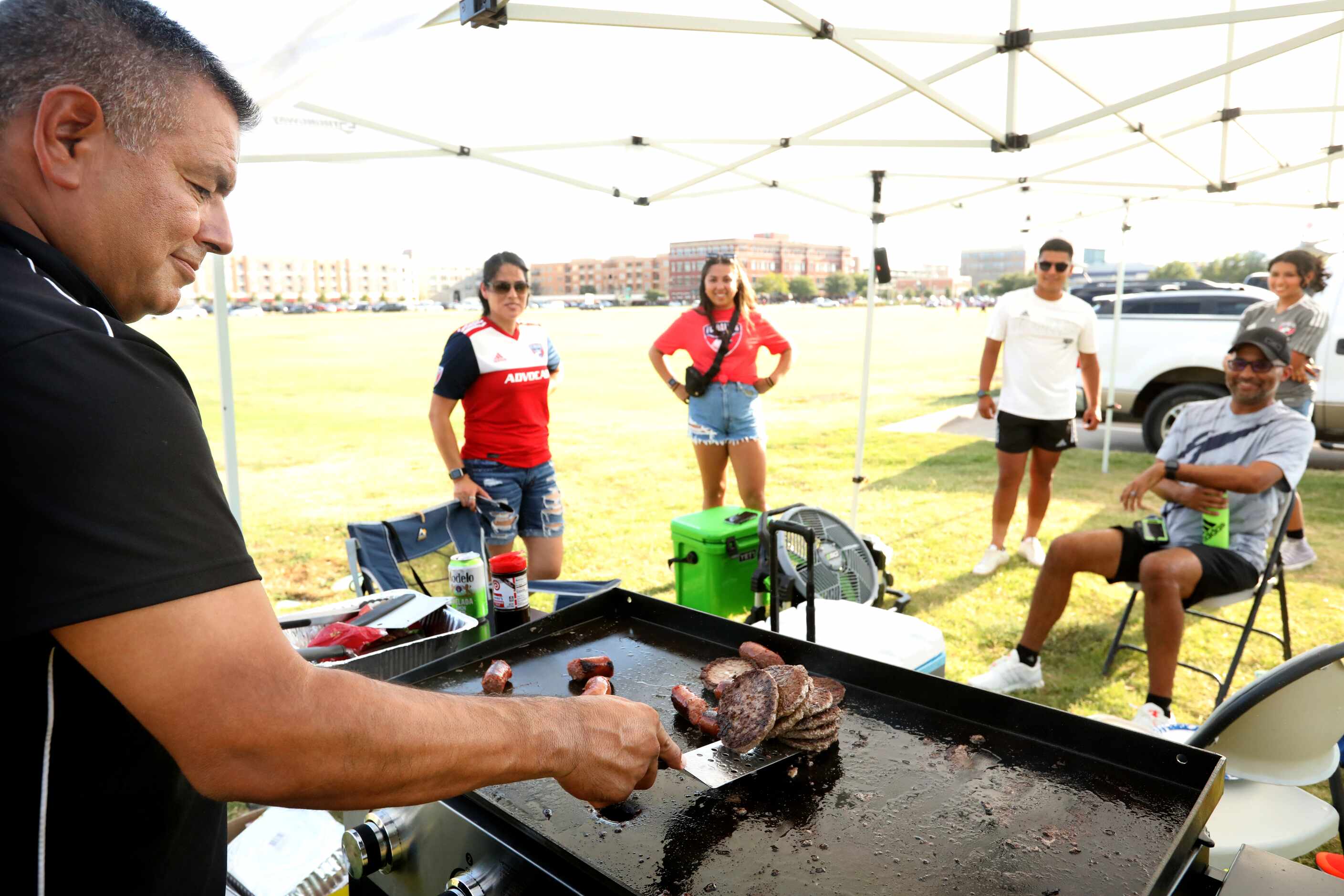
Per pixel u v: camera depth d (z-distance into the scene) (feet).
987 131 10.37
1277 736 5.82
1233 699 5.59
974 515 20.15
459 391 12.00
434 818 3.66
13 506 1.91
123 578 1.95
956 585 15.30
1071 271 15.15
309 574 18.10
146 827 2.52
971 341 84.12
